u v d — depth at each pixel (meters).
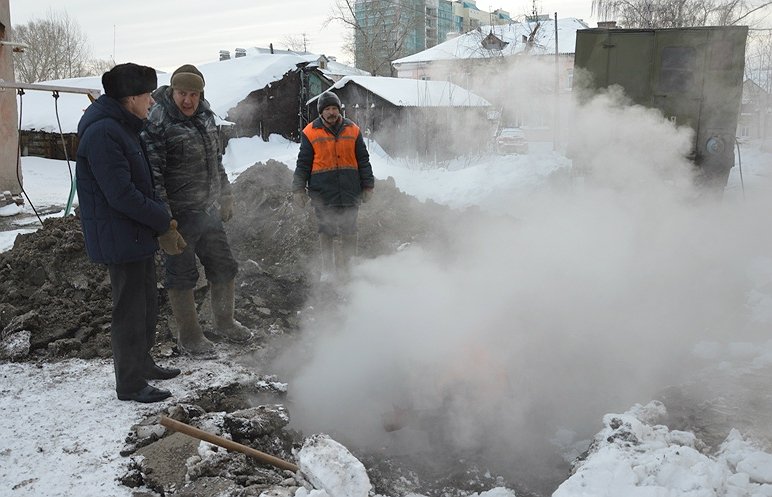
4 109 13.68
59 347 4.80
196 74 4.49
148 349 4.38
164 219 3.98
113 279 3.99
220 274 4.96
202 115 4.66
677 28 8.62
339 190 6.30
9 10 13.81
